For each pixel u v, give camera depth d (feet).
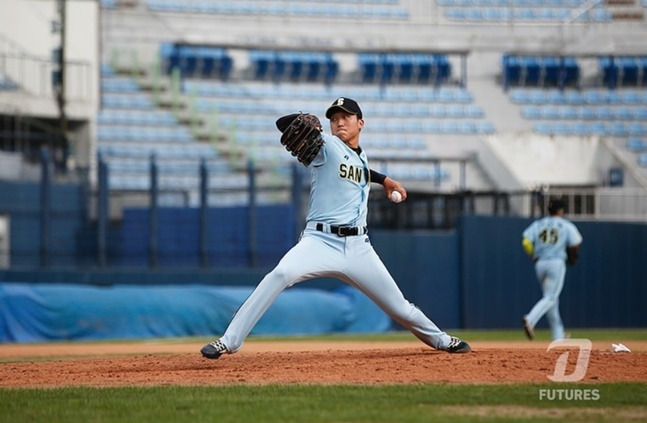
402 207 265.34
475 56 401.70
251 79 383.65
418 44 404.16
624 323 271.08
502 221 258.98
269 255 254.88
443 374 85.71
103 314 210.18
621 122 383.65
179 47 373.40
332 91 382.42
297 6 408.87
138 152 336.90
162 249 254.27
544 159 347.36
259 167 306.14
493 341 184.24
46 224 244.01
